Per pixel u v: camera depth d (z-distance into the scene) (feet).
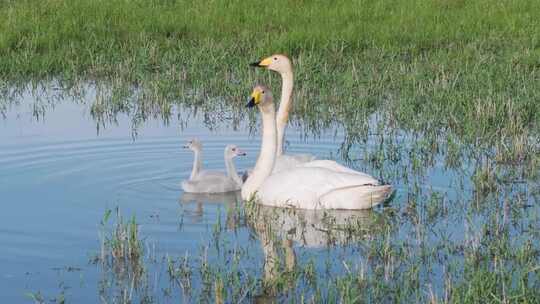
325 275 38.24
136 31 89.04
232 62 80.02
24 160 54.24
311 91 71.97
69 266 39.06
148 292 36.63
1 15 91.45
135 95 71.26
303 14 95.14
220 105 68.44
